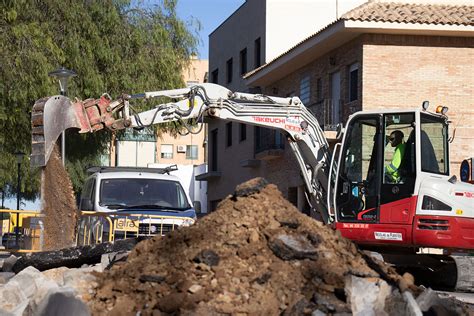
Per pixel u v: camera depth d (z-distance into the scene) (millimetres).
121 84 25438
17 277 8344
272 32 35750
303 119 16062
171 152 77875
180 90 15133
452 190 14648
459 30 26078
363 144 15312
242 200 9320
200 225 9070
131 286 8273
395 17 26125
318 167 16062
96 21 25375
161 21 27234
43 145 12961
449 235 14523
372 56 26703
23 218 14188
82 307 7797
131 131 28359
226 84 42438
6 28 22766
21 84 22266
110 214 14930
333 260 8664
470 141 26656
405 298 7746
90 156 30000
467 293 14938
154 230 15203
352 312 7629
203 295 7812
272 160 35125
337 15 35656
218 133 43375
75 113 13586
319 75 30422
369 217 15023
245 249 8461
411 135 14828
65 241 13008
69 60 24297
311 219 9391
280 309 7797
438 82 26812
